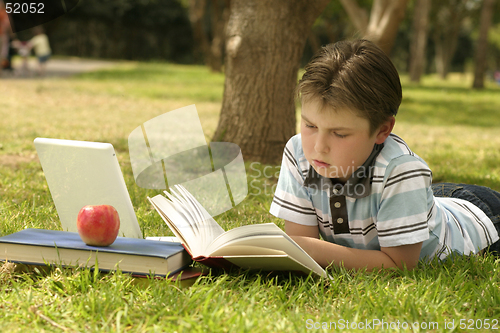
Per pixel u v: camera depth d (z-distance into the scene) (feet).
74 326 4.70
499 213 7.46
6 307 5.12
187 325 4.65
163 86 48.21
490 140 24.82
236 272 5.92
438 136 25.61
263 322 4.80
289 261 5.24
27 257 5.82
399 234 5.73
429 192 6.06
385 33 29.43
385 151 5.78
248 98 15.31
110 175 6.36
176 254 5.72
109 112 28.25
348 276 5.86
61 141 6.45
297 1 15.07
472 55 175.22
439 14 118.73
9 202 9.77
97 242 5.70
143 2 107.34
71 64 75.66
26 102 30.04
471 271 6.28
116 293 5.20
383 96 5.10
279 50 15.23
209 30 112.57
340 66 5.05
